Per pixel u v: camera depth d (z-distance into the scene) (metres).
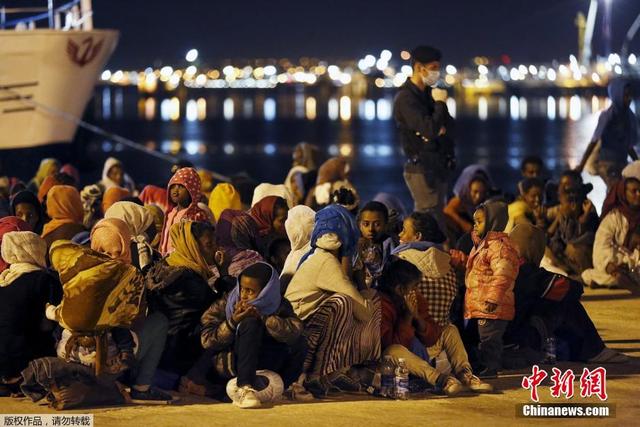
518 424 8.21
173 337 9.00
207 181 16.66
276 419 8.28
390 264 9.40
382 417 8.38
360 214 10.02
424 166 13.70
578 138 97.69
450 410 8.62
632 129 18.11
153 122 164.88
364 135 107.88
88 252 8.61
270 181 47.41
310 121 168.75
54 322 8.88
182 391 9.13
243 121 170.88
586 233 15.90
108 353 8.55
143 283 8.62
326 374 9.01
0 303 8.82
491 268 9.74
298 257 9.54
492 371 9.74
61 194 11.45
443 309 9.44
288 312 8.83
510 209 14.39
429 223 10.35
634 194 14.99
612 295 14.73
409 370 9.19
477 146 83.12
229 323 8.67
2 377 8.93
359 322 9.07
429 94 13.94
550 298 10.26
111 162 17.64
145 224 10.34
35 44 20.84
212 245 9.16
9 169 24.44
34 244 8.95
